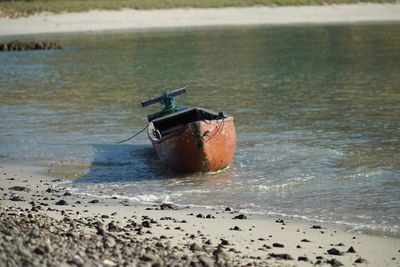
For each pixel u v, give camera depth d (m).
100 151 34.84
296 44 92.56
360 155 32.25
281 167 30.34
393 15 128.62
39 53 88.38
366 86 56.47
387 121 40.91
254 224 21.75
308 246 19.08
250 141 35.84
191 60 77.12
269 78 62.47
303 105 47.59
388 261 17.75
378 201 24.88
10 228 16.30
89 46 94.88
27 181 28.94
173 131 30.78
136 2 126.56
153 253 16.27
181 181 28.78
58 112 46.75
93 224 19.78
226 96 52.72
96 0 127.38
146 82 61.47
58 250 14.92
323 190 26.55
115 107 48.47
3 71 71.50
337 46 89.75
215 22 122.62
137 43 96.81
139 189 27.56
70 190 27.38
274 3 131.25
